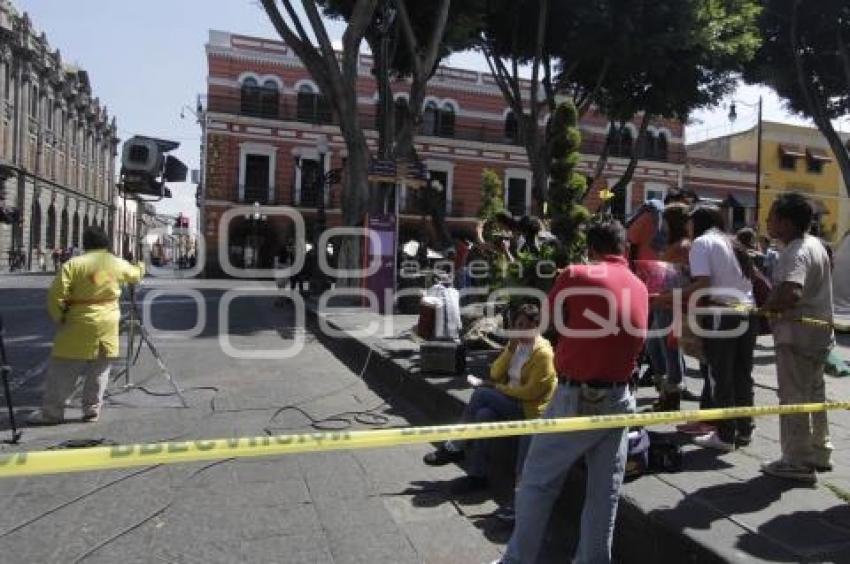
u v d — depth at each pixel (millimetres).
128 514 4531
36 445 5875
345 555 4023
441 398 6828
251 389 8297
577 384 3445
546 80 21984
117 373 8922
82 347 6500
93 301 6559
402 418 7109
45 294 22062
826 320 4352
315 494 4945
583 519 3566
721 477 4332
